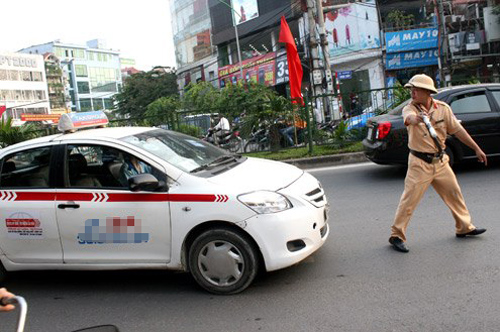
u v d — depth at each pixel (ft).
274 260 12.39
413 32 81.46
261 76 101.30
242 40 112.37
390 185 24.97
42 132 45.09
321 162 34.58
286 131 38.70
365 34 83.61
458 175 25.72
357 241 16.40
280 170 14.52
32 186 14.35
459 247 14.82
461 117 25.30
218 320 11.64
